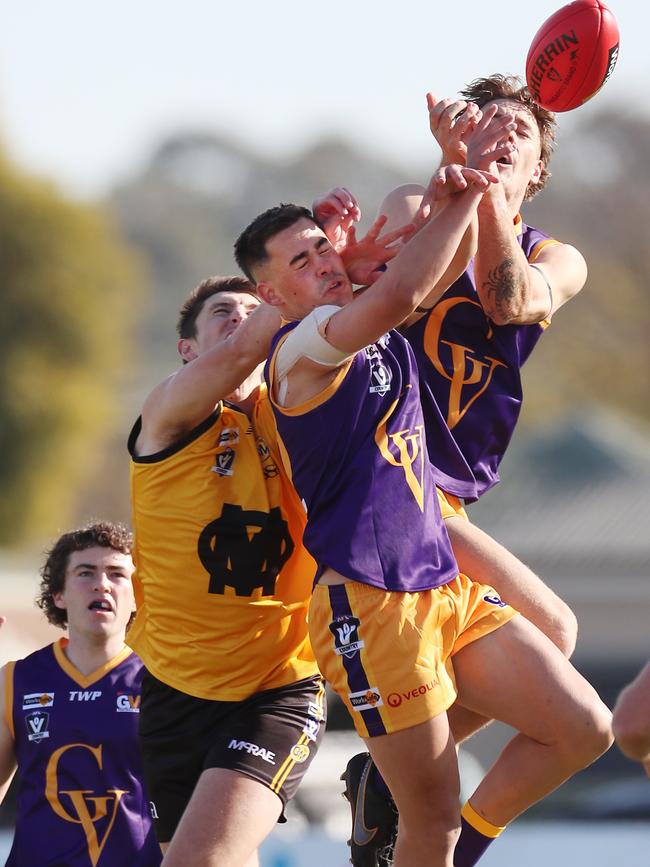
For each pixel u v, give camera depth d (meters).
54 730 21.50
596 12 16.97
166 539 17.86
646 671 13.85
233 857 16.59
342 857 25.42
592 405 151.00
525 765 16.02
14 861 21.48
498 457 17.81
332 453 15.49
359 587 15.33
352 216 16.86
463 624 15.80
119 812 21.14
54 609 23.23
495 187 16.48
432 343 17.22
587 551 91.25
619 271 152.75
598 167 156.00
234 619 17.69
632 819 43.66
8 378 148.12
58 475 150.62
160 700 18.17
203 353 18.11
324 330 15.01
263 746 17.30
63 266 152.88
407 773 15.27
